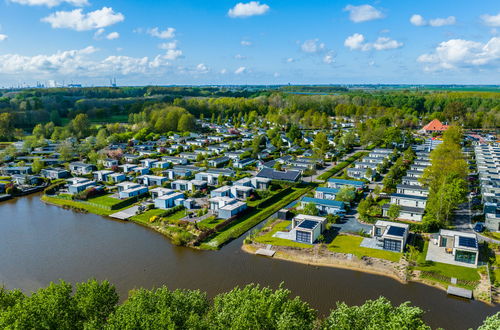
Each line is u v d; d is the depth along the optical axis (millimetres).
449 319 45156
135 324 32094
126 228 76812
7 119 174125
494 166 106562
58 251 66125
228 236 69938
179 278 56219
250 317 33062
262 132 186750
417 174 101125
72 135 171625
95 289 38000
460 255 57219
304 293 51344
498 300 48562
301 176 108625
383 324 31984
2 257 64062
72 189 99375
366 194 91625
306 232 64875
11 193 100000
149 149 150875
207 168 117500
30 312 33719
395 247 60969
